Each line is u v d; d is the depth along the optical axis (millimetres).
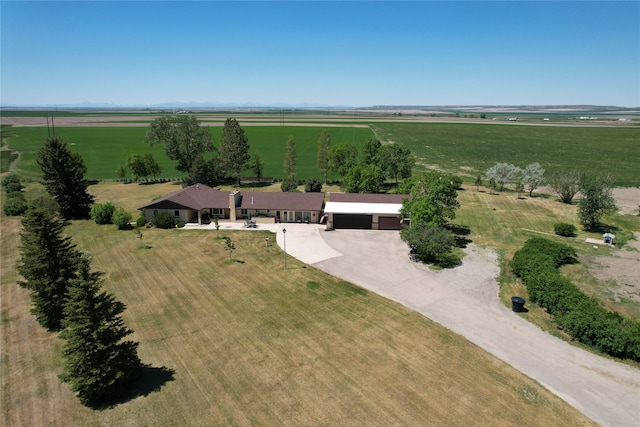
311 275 40281
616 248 48094
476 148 148125
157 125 85375
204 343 28781
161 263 43188
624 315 32781
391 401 23141
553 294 32406
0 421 21812
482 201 71875
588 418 22094
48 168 59062
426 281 39125
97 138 170000
